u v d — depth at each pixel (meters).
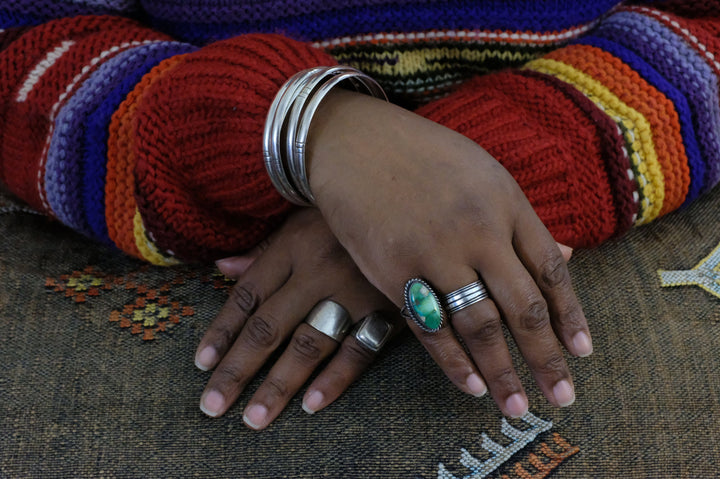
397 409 0.58
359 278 0.58
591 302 0.64
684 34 0.64
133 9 0.73
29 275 0.67
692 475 0.56
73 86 0.62
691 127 0.62
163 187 0.58
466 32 0.66
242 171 0.57
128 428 0.57
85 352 0.61
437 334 0.50
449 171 0.49
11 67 0.64
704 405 0.58
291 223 0.64
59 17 0.68
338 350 0.59
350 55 0.68
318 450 0.56
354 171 0.51
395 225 0.48
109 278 0.68
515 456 0.56
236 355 0.58
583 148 0.60
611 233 0.63
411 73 0.69
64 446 0.56
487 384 0.50
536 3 0.66
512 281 0.47
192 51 0.66
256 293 0.61
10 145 0.67
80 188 0.62
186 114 0.58
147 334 0.62
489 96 0.63
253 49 0.59
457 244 0.47
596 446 0.56
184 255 0.63
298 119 0.53
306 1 0.64
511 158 0.59
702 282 0.66
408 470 0.55
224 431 0.57
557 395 0.48
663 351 0.61
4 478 0.55
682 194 0.64
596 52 0.64
